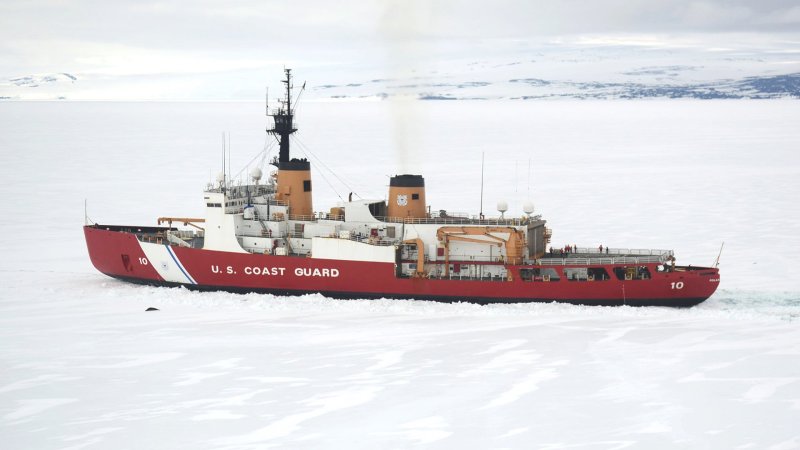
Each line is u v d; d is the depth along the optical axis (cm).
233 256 18788
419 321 17100
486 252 18175
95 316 17625
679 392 13538
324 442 11944
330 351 15462
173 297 18788
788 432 12131
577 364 14738
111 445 11888
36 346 15838
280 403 13238
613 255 19062
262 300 18362
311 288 18550
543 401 13250
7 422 12619
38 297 19062
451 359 15025
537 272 18175
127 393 13650
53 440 12038
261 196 19825
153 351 15538
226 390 13750
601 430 12269
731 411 12825
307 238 19025
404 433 12200
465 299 18088
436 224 18400
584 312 17488
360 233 18825
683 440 11944
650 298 17712
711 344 15650
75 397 13488
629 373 14325
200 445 11875
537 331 16412
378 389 13750
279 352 15438
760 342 15725
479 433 12200
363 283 18262
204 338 16225
